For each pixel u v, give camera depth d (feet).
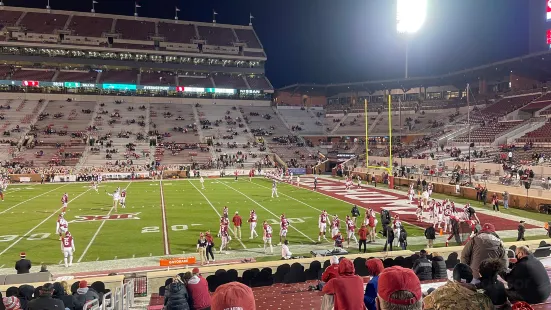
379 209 96.43
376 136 220.02
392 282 8.10
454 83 233.14
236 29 302.04
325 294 12.75
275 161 210.79
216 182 162.30
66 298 23.63
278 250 61.82
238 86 264.11
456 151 150.00
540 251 36.63
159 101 251.60
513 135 150.10
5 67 239.71
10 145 185.47
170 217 86.43
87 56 255.50
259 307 23.97
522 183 99.30
